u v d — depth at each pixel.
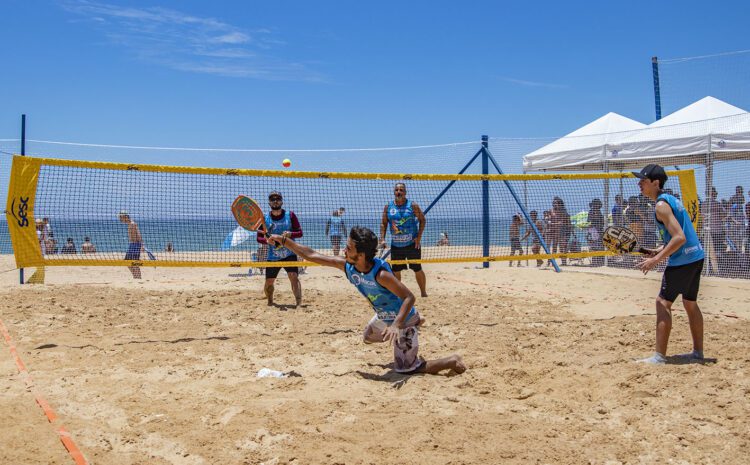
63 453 3.74
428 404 4.62
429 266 15.10
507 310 9.02
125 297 10.02
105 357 6.15
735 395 4.79
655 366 5.55
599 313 8.88
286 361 6.01
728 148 12.32
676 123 14.23
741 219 12.99
